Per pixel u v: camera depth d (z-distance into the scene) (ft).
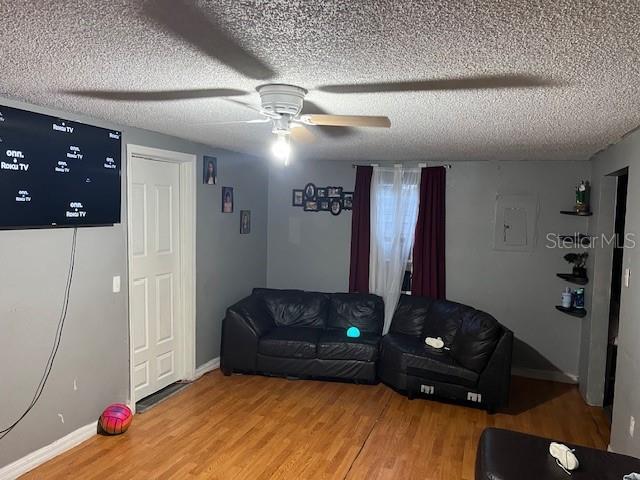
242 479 9.67
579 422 13.05
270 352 15.30
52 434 10.14
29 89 7.91
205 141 14.05
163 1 4.32
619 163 11.35
